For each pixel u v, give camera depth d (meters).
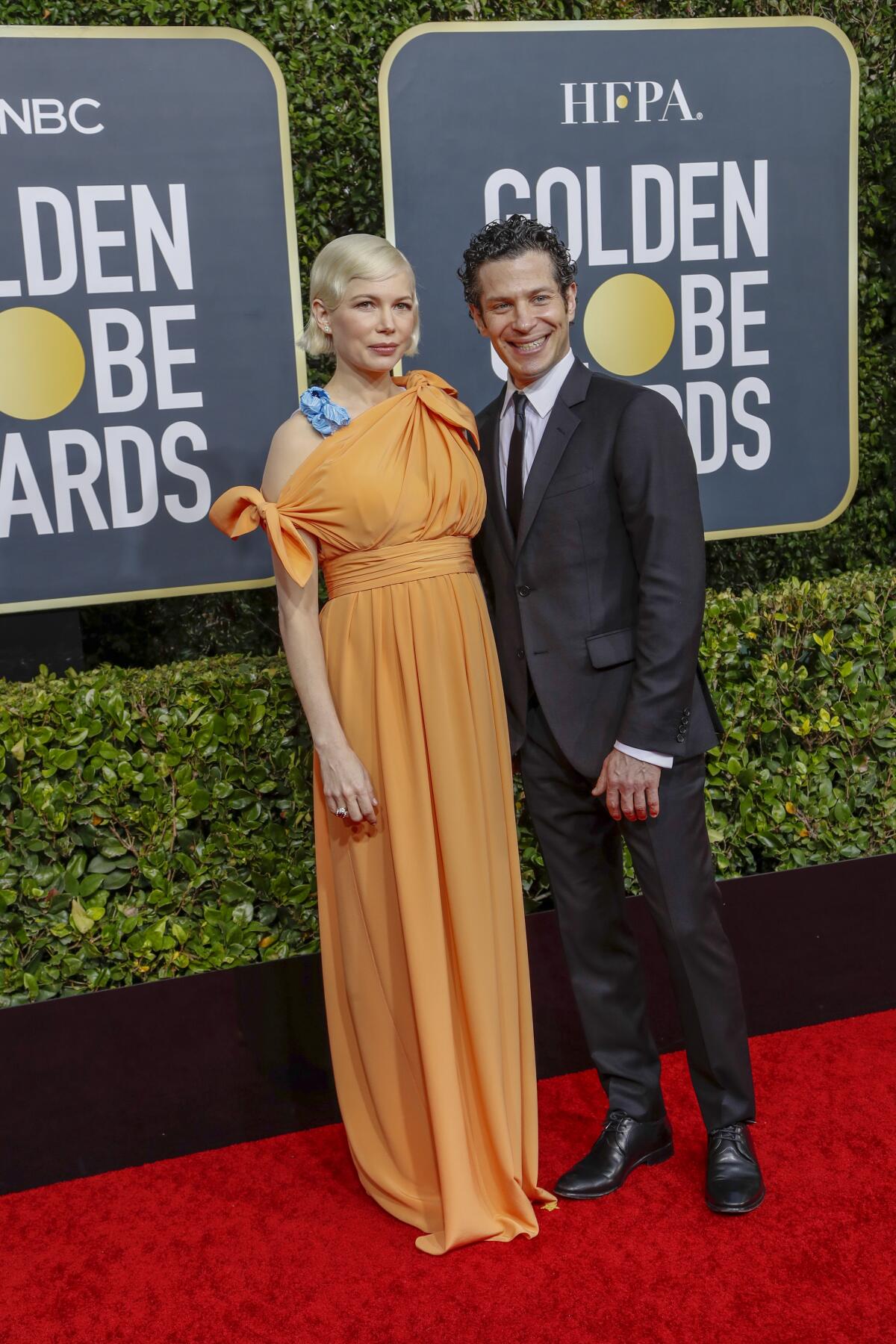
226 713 2.67
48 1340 2.07
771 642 3.00
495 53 2.84
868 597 3.04
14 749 2.54
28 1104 2.58
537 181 2.91
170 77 2.71
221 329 2.82
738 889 2.97
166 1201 2.49
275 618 3.36
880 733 3.06
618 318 3.00
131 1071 2.63
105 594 2.84
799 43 3.01
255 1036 2.70
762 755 3.07
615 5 3.15
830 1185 2.36
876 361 3.52
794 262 3.10
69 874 2.62
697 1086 2.41
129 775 2.62
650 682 2.17
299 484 2.18
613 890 2.46
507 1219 2.29
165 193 2.74
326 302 2.17
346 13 2.99
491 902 2.29
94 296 2.73
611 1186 2.39
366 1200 2.46
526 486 2.26
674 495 2.17
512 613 2.35
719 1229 2.26
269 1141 2.71
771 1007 3.03
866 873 3.05
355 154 3.08
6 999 2.62
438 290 2.90
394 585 2.21
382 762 2.23
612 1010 2.47
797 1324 2.00
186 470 2.84
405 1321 2.07
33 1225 2.42
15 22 2.81
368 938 2.32
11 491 2.74
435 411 2.18
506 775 2.34
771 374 3.13
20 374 2.71
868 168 3.40
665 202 2.99
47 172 2.66
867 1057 2.86
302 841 2.74
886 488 3.60
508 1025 2.34
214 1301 2.15
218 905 2.73
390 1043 2.35
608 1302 2.08
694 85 2.96
